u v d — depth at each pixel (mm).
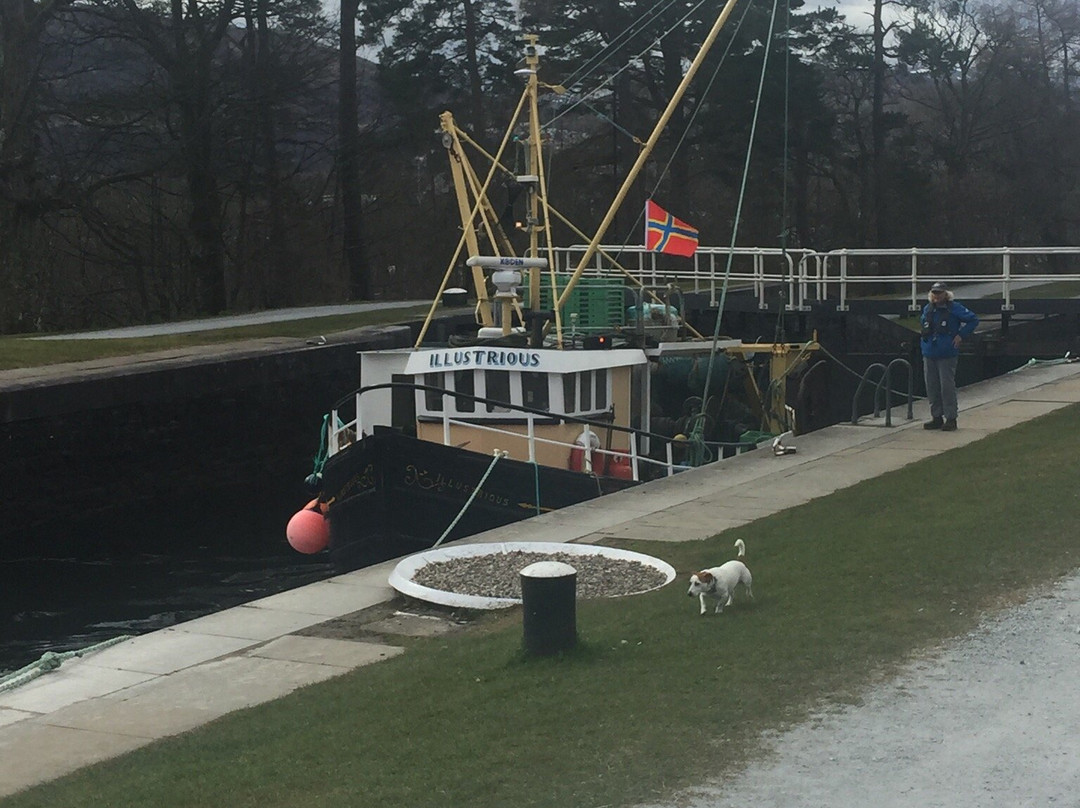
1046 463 13766
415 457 16156
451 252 58719
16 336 31766
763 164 57438
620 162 55531
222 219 49625
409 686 8273
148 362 25625
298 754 7148
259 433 28172
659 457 19859
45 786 7250
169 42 45219
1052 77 70062
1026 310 25609
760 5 51312
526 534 13148
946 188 65562
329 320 34688
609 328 20812
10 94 39312
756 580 10219
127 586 19469
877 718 6828
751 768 6246
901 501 12781
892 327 28531
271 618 10906
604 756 6555
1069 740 6398
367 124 57906
